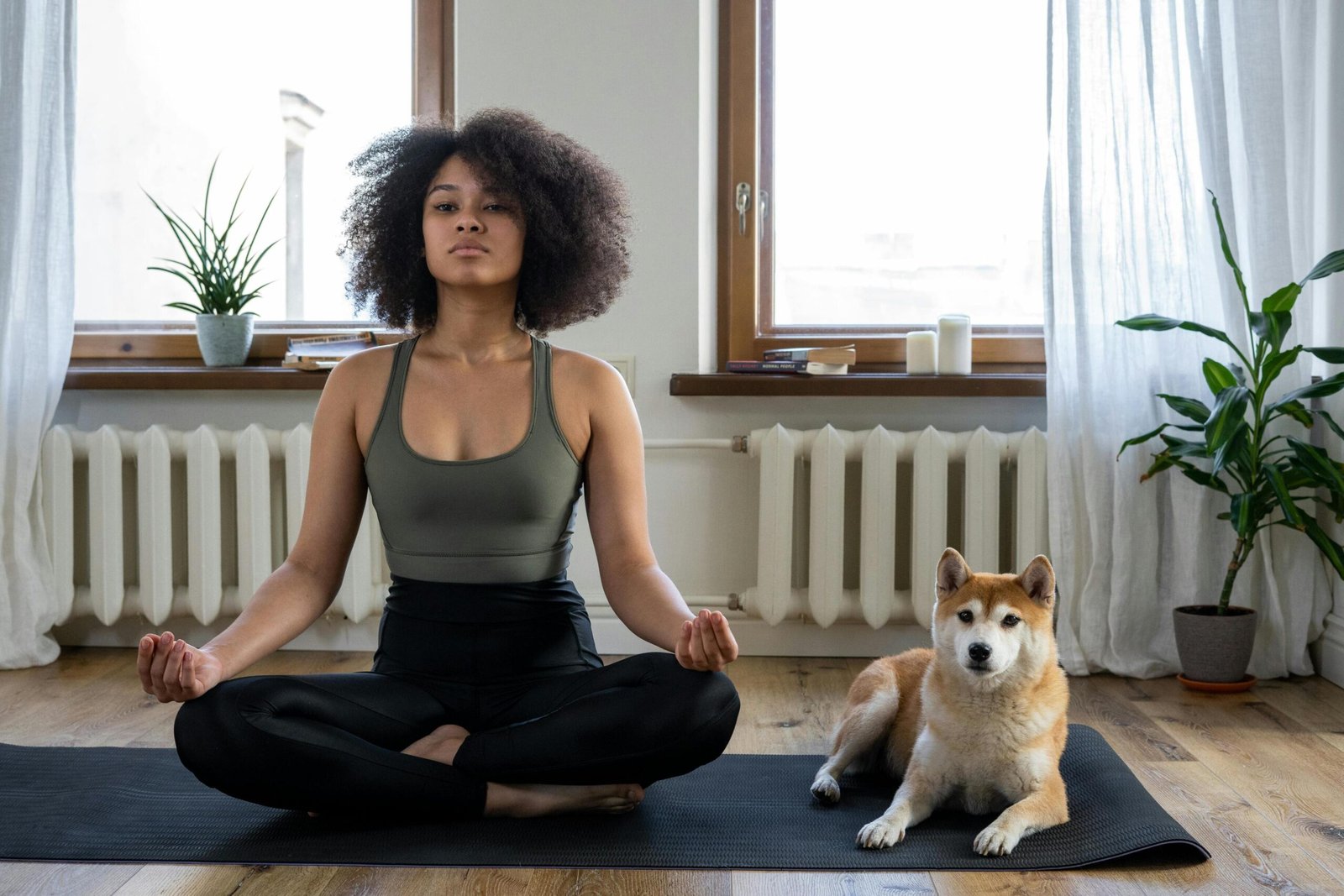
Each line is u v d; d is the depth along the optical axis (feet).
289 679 5.07
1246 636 8.16
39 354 8.91
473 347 5.79
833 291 9.73
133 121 9.78
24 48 8.84
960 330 9.11
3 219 8.84
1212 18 8.45
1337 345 8.64
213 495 9.07
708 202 9.55
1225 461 7.72
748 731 7.31
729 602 9.32
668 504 9.44
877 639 9.37
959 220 9.61
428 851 5.11
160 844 5.20
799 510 9.44
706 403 9.37
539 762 5.17
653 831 5.43
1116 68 8.54
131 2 9.71
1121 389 8.63
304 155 9.81
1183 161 8.52
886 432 8.83
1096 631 8.67
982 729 5.41
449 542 5.47
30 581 8.89
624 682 5.25
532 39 9.25
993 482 8.79
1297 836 5.45
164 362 9.80
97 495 9.07
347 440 5.72
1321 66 8.82
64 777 6.15
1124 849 5.09
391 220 6.02
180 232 9.84
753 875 4.96
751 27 9.52
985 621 5.33
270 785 4.92
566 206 6.03
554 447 5.57
